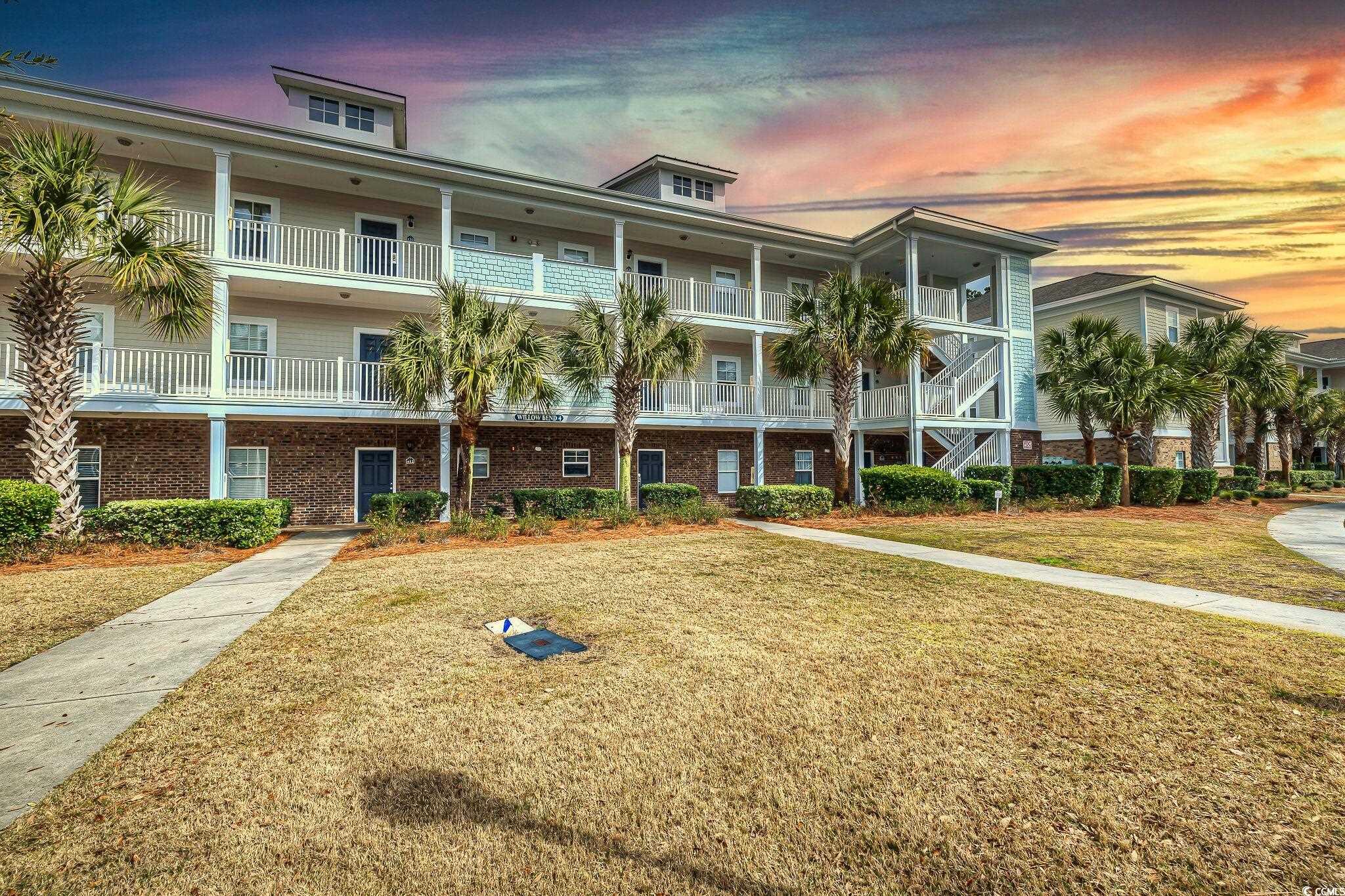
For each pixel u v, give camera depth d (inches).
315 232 615.2
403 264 595.2
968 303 1200.8
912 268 765.3
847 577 319.9
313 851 102.1
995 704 158.1
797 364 669.9
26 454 508.7
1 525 364.2
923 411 761.0
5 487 372.8
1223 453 1179.3
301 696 165.9
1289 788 118.5
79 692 169.9
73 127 490.9
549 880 95.6
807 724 147.6
